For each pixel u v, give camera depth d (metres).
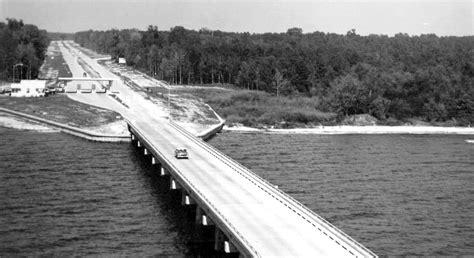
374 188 141.12
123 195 128.12
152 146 154.62
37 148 181.25
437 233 107.50
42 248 95.88
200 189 111.25
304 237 85.62
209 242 99.69
